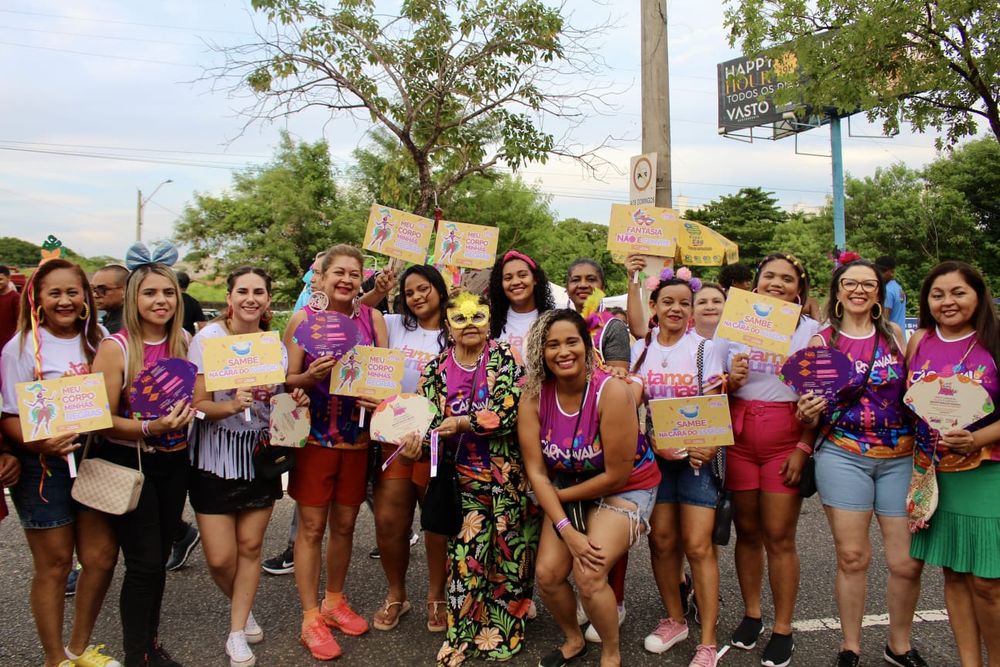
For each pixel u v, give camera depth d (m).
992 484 2.84
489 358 3.47
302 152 29.47
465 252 4.72
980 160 26.84
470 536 3.41
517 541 3.45
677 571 3.53
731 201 38.34
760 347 3.29
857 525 3.17
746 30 10.84
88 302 3.18
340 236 27.77
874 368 3.17
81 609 3.13
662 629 3.53
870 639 3.54
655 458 3.43
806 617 3.83
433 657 3.41
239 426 3.30
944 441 2.83
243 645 3.31
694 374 3.47
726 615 3.90
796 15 10.32
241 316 3.36
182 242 31.56
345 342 3.42
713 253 5.97
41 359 3.03
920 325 3.21
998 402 2.90
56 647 3.08
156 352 3.21
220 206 31.05
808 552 4.84
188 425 3.27
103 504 2.91
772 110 22.88
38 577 3.02
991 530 2.82
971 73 9.33
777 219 37.91
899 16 9.08
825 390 3.12
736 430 3.42
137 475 2.93
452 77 11.02
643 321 4.46
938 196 27.39
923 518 2.92
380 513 3.60
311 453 3.51
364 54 10.88
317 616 3.49
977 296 2.97
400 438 3.30
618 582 3.71
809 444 3.28
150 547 3.07
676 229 4.38
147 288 3.14
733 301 3.36
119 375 3.09
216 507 3.29
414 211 11.85
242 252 28.56
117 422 3.00
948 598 3.04
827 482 3.22
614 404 3.08
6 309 4.29
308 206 28.00
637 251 4.46
